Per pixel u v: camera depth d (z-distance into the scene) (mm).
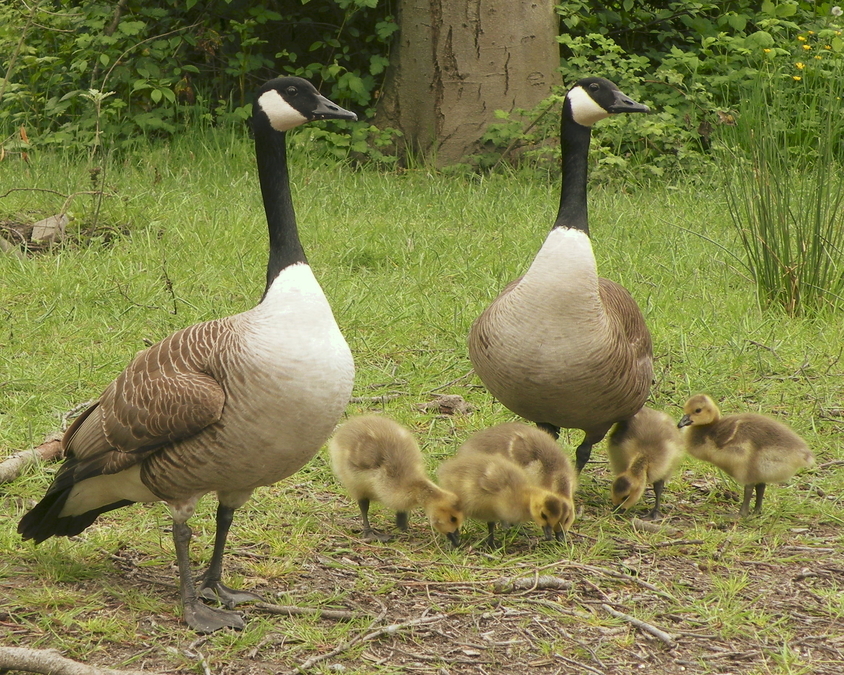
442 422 8031
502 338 6453
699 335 9820
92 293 10125
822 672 4809
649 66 19266
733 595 5457
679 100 16859
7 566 5555
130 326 9500
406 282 11070
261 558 5875
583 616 5223
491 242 12727
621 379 6449
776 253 10609
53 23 17078
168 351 5062
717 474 7395
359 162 16859
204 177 15047
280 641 4910
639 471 6406
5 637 4840
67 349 8852
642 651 4945
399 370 8953
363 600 5367
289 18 19031
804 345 9586
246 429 4789
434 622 5117
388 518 6590
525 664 4797
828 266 10734
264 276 11008
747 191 13016
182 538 5043
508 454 6324
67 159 15297
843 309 10484
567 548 6016
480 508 5977
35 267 10688
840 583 5699
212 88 18766
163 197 13477
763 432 6320
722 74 17562
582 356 6270
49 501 5254
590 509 6781
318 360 4797
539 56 16953
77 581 5480
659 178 16094
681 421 6633
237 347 4809
